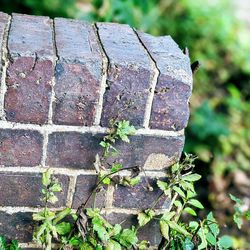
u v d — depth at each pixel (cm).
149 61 72
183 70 72
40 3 195
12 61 66
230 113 230
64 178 76
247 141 211
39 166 74
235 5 365
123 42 78
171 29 274
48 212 76
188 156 79
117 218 82
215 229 86
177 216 84
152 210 82
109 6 161
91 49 72
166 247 86
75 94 69
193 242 86
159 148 76
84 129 73
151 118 74
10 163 73
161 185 78
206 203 165
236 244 143
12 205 77
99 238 78
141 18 207
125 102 71
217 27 292
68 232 78
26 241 81
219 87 259
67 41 74
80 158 75
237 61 278
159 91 71
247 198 173
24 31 75
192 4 299
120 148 75
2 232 79
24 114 70
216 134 191
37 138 72
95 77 69
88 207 80
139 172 75
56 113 70
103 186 78
